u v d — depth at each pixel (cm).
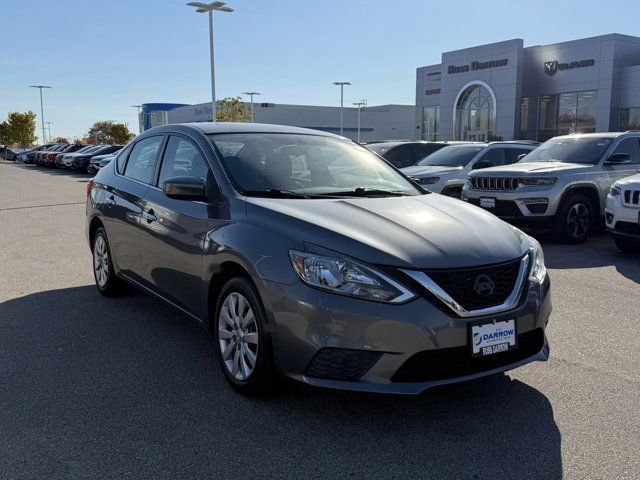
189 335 477
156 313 536
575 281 673
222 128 472
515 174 909
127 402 356
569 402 359
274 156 446
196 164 441
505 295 332
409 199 415
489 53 4566
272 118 6962
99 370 404
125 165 557
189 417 337
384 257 313
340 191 426
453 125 4897
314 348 312
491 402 359
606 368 413
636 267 752
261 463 291
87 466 287
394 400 361
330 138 511
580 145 1016
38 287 630
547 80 4369
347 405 354
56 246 894
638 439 315
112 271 564
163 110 7431
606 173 952
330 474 282
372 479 279
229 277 386
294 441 312
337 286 310
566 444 310
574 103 4231
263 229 352
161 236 448
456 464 291
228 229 373
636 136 1013
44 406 350
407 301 306
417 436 318
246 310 360
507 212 920
